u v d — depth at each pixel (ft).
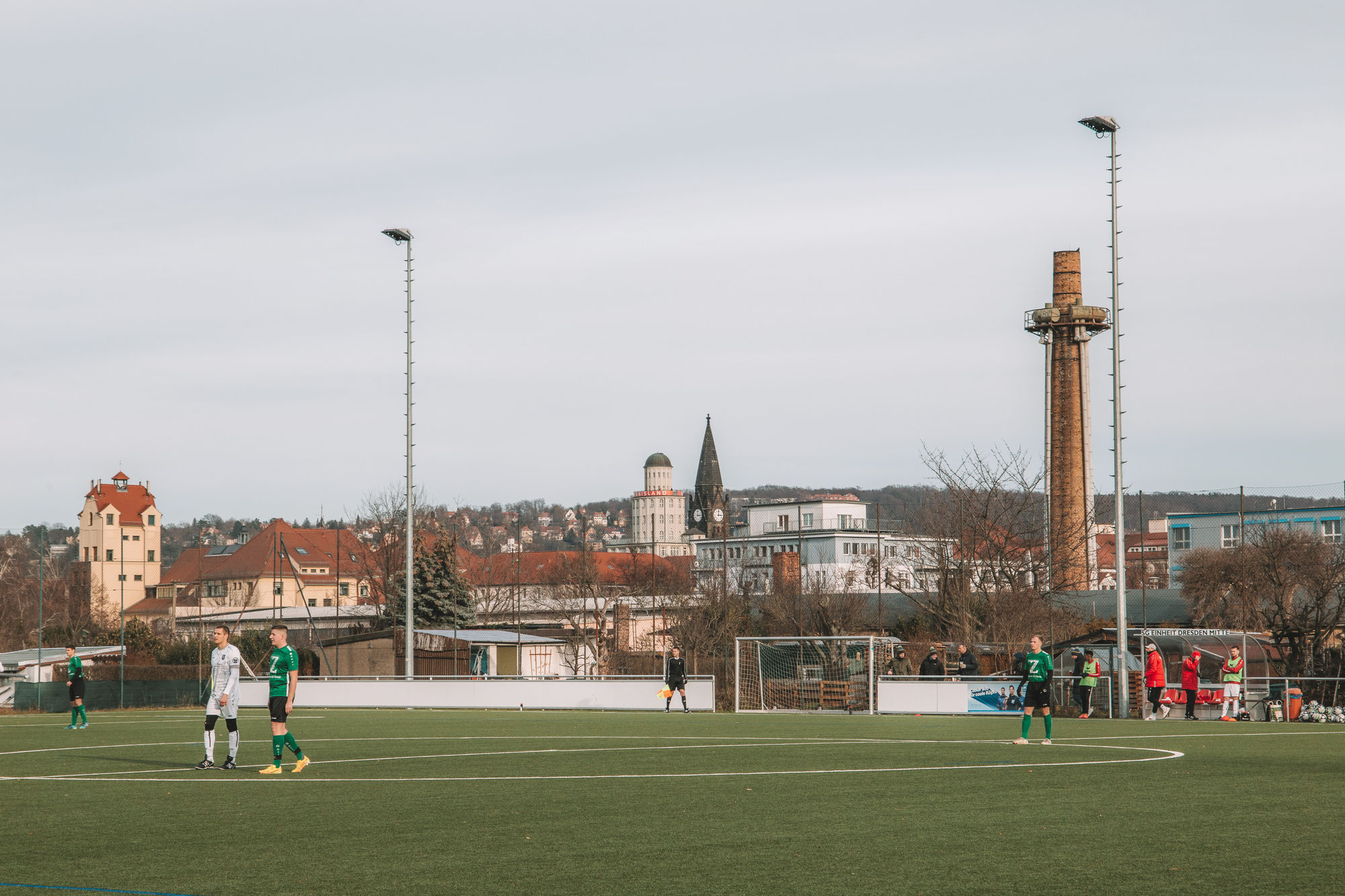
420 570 324.19
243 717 165.07
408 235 199.93
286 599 538.88
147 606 565.53
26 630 339.98
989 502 241.96
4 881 41.83
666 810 57.72
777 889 39.24
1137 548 515.91
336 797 63.98
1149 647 147.84
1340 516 401.08
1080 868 42.09
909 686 157.79
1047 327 362.12
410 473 200.64
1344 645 221.66
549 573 447.42
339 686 200.95
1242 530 251.60
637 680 179.32
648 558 581.53
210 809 59.62
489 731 120.16
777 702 184.75
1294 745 94.79
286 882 41.16
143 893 39.55
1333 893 37.65
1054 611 235.20
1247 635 176.86
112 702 220.84
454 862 44.47
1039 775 71.72
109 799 64.44
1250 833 49.11
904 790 64.49
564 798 62.69
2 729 133.80
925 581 263.70
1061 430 360.48
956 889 38.91
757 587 367.66
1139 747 93.09
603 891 39.11
